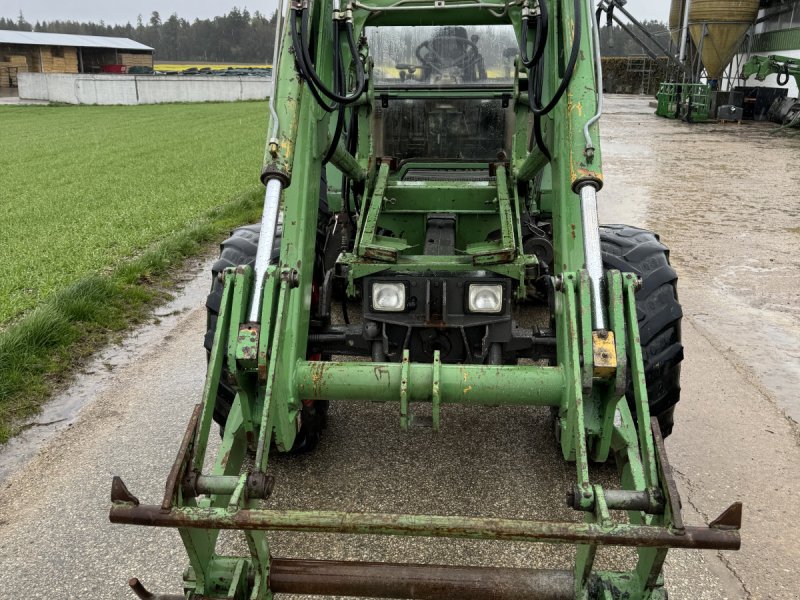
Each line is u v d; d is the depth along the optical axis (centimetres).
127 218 1059
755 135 2333
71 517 337
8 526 330
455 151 518
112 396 471
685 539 199
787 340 552
